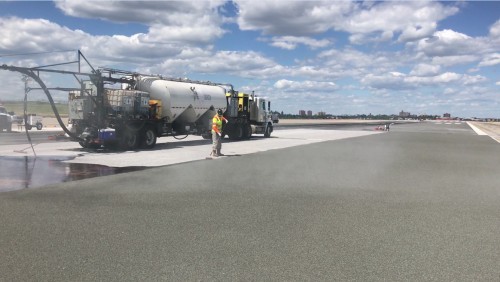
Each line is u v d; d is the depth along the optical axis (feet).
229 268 16.05
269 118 109.50
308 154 65.05
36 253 17.38
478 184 38.32
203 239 19.71
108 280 14.67
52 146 69.21
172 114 74.84
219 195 30.73
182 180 37.45
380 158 61.16
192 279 14.90
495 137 136.56
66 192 30.94
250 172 43.47
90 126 63.72
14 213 24.16
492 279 15.37
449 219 24.50
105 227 21.45
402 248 18.84
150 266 16.10
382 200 29.99
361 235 20.85
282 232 21.16
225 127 93.35
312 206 27.53
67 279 14.71
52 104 60.70
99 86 63.46
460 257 17.72
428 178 41.75
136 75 70.49
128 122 65.36
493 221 24.16
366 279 15.20
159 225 22.03
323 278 15.23
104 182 35.81
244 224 22.58
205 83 87.76
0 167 44.04
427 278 15.37
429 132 171.63
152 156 57.77
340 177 41.16
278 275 15.44
